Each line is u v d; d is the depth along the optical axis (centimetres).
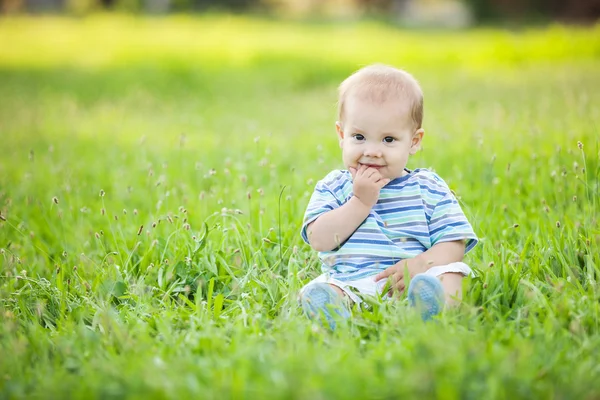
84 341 309
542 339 295
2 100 1282
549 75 1332
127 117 1088
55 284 402
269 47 2275
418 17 4344
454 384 245
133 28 3209
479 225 443
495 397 240
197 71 1639
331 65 1675
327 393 242
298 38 2717
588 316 314
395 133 364
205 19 3828
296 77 1538
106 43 2506
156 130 943
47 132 948
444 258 357
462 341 279
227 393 248
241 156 701
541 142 651
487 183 564
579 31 2214
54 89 1433
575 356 278
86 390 260
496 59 1809
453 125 817
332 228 363
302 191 559
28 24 3450
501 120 775
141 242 446
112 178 671
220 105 1195
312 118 1002
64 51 2255
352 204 362
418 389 240
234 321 336
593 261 384
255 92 1380
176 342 309
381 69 382
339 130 389
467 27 3347
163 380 258
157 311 358
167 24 3456
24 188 625
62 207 568
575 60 1669
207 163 692
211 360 282
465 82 1323
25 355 300
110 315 336
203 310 347
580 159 569
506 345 292
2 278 414
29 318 362
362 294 345
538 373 263
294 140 812
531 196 517
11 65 1867
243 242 441
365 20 4084
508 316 334
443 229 364
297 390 239
